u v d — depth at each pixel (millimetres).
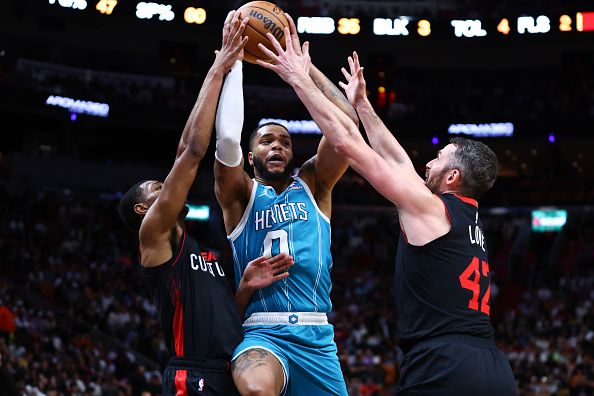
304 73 4031
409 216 3713
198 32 28469
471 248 3730
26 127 28250
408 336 3693
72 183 26734
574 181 28281
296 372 4332
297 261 4414
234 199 4582
